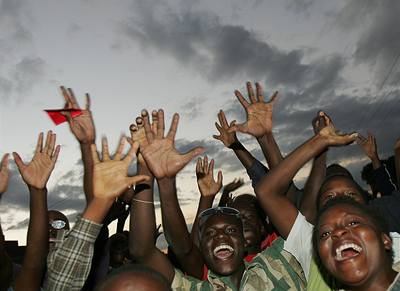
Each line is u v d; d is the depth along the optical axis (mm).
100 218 825
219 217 1090
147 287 633
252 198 1359
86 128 1026
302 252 956
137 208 980
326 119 1035
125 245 1446
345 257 756
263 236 1386
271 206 994
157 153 959
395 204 1026
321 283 864
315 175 1096
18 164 896
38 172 891
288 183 986
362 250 752
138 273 650
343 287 816
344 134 965
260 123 1188
